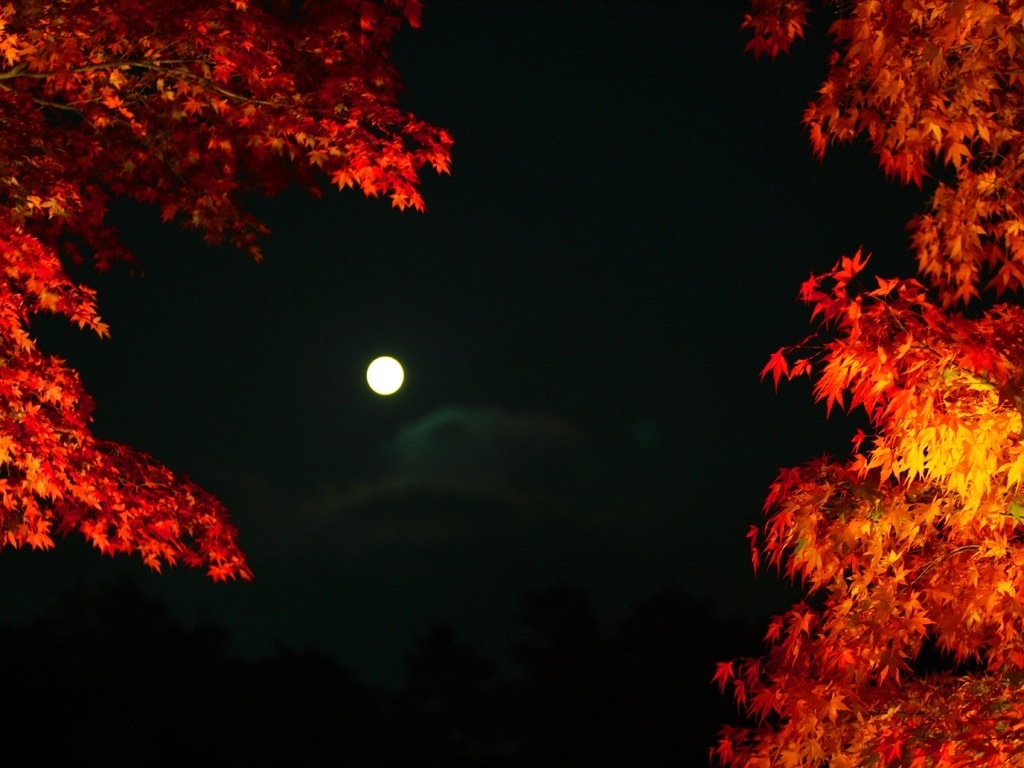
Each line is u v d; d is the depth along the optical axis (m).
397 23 9.55
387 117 9.06
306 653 21.12
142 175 9.96
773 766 5.65
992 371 4.46
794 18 6.17
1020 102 6.24
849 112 6.28
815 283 4.66
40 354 7.84
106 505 8.08
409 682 20.75
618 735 19.28
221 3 8.55
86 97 9.09
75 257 10.26
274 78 8.76
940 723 5.20
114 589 20.64
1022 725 4.84
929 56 5.65
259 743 19.70
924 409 4.46
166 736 19.38
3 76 8.26
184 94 9.48
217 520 8.48
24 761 18.53
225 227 10.15
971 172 6.33
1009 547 5.08
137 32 8.41
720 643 19.61
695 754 18.81
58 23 7.87
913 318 4.57
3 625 19.94
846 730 5.59
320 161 8.92
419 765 19.72
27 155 8.02
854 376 4.68
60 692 19.42
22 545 8.00
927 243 6.59
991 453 4.60
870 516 5.11
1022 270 6.37
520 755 19.88
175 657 20.39
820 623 5.49
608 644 20.08
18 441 7.59
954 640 5.50
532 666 20.23
